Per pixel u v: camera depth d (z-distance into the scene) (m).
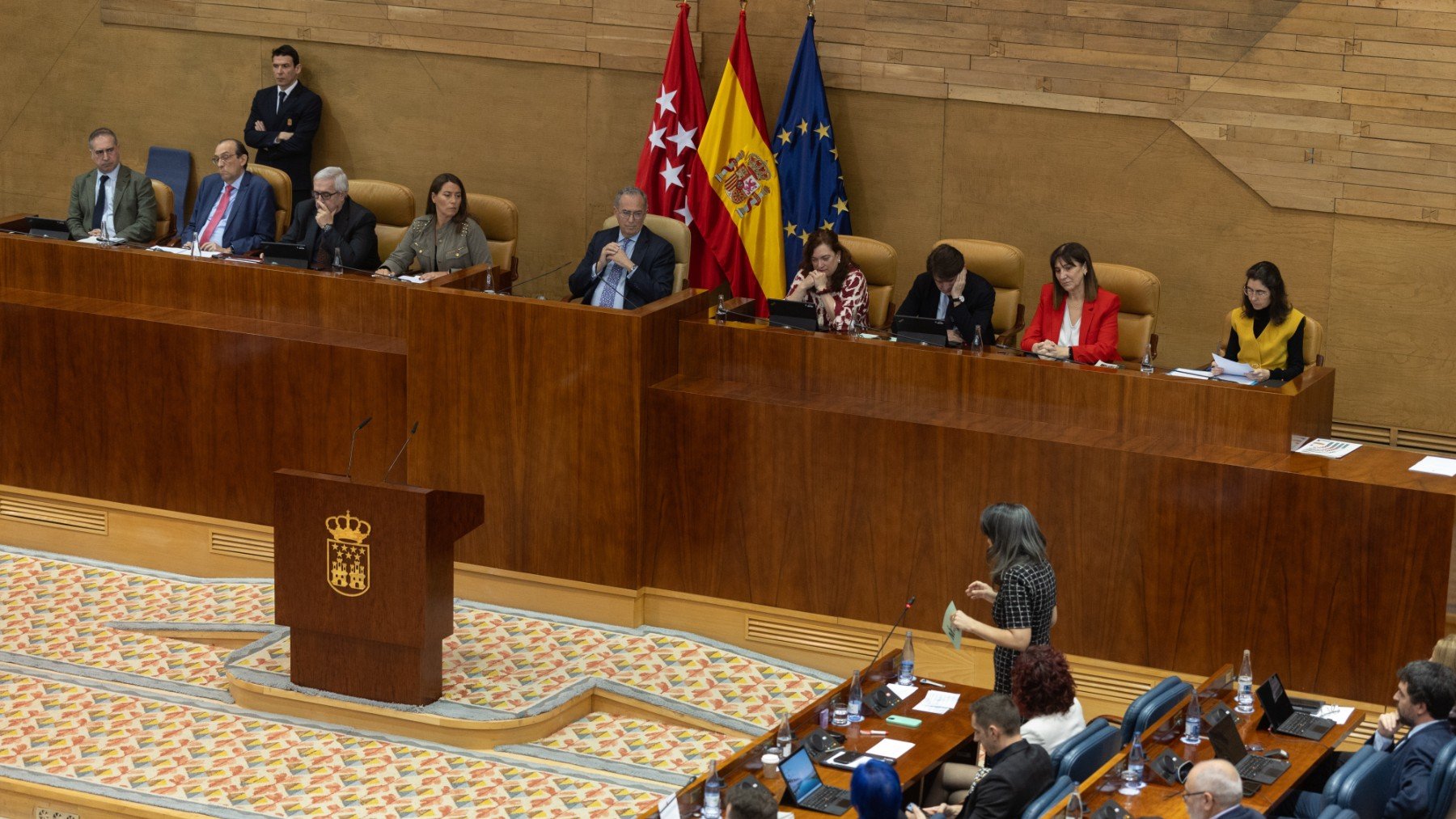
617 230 10.59
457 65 12.86
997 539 7.93
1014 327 10.55
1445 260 10.62
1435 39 10.38
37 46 14.02
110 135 12.05
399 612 9.03
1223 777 6.25
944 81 11.60
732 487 9.83
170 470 10.95
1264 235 11.04
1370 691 8.65
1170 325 11.40
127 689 9.58
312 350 10.41
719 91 11.87
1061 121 11.39
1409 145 10.55
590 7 12.41
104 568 11.09
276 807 8.38
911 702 8.26
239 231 11.77
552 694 9.34
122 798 8.45
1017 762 6.65
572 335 9.81
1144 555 9.02
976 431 9.24
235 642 10.15
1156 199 11.26
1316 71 10.70
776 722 9.22
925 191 11.84
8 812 8.67
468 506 9.19
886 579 9.61
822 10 11.84
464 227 10.94
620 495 9.95
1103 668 9.23
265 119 13.05
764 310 11.99
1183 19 10.95
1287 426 8.88
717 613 10.04
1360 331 10.92
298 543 9.17
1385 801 6.82
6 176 14.34
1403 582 8.48
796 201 11.93
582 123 12.62
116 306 11.03
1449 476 8.60
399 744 9.05
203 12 13.44
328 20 13.11
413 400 10.20
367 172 13.30
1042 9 11.28
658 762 8.95
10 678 9.64
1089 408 9.27
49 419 11.15
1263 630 8.84
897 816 6.40
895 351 9.61
